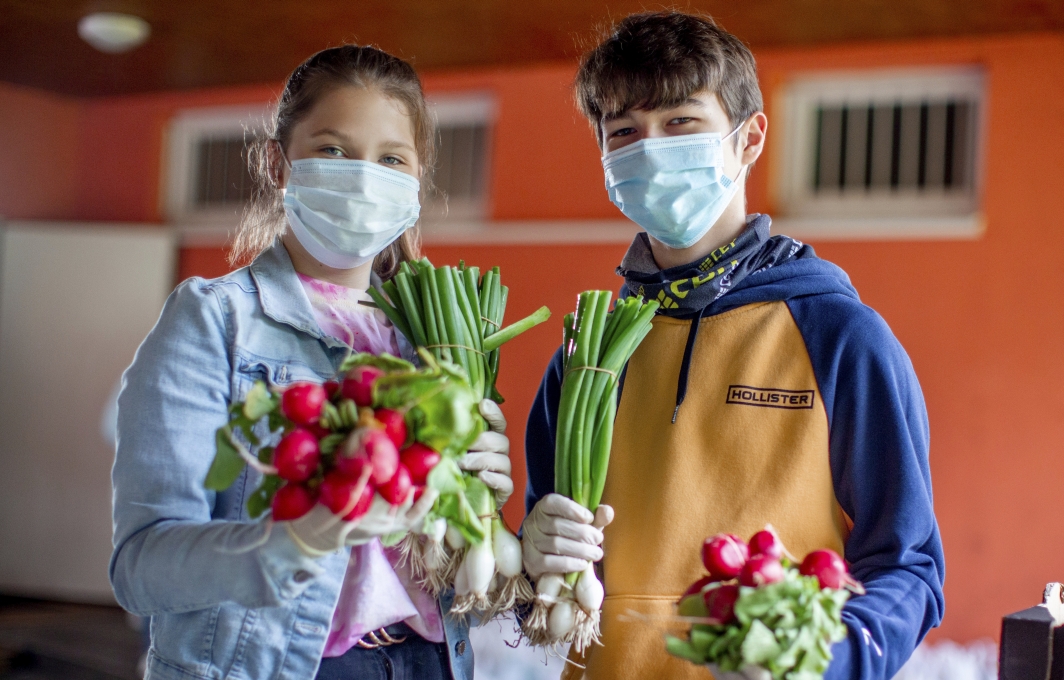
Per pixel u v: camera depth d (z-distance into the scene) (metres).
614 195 1.62
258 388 1.17
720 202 1.57
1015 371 4.36
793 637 1.08
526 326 1.60
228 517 1.41
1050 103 4.36
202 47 4.95
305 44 4.84
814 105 4.79
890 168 4.68
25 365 5.95
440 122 5.43
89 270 5.93
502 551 1.46
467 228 5.21
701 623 1.14
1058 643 1.32
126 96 5.96
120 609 5.63
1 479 5.92
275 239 1.59
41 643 4.75
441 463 1.21
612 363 1.51
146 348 1.41
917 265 4.50
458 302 1.56
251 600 1.22
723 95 1.56
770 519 1.45
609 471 1.59
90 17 4.61
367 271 1.65
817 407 1.48
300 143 1.53
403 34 4.65
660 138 1.54
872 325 1.49
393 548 1.47
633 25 1.59
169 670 1.37
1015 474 4.34
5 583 5.89
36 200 6.12
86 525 5.85
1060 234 4.33
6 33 4.86
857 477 1.45
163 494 1.33
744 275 1.58
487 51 4.86
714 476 1.50
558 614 1.46
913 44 4.55
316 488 1.13
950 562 4.40
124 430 1.37
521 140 5.17
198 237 5.82
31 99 6.09
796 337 1.52
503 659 3.99
